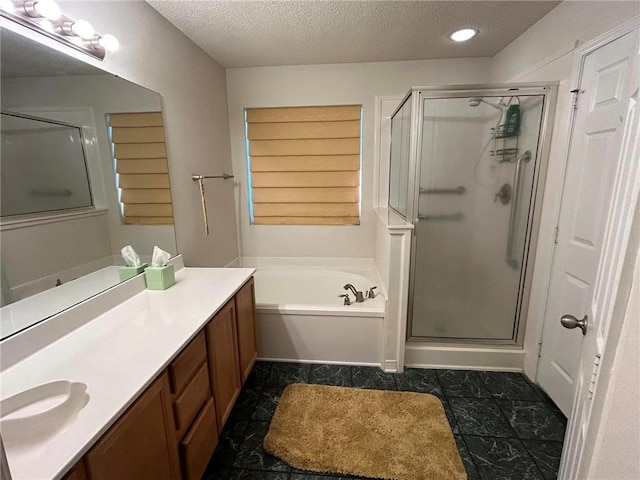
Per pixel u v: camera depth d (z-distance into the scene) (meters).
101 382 0.91
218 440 1.52
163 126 1.90
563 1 1.73
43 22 1.10
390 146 2.89
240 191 3.13
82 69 1.31
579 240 1.62
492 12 1.88
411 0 1.74
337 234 3.15
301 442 1.58
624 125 0.74
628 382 0.55
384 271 2.36
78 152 1.30
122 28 1.55
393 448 1.54
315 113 2.91
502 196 2.04
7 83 1.01
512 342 2.20
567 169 1.72
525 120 1.92
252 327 2.02
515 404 1.86
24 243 1.07
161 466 1.01
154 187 1.81
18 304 1.04
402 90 2.79
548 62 1.88
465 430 1.68
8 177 1.02
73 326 1.22
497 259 2.13
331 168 3.01
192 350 1.21
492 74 2.66
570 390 1.70
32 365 0.99
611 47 1.39
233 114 2.96
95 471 0.73
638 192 0.54
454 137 2.00
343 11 1.85
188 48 2.19
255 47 2.37
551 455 1.53
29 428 0.77
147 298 1.55
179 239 2.09
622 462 0.55
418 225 2.13
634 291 0.54
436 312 2.23
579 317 1.62
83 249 1.32
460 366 2.22
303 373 2.18
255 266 3.27
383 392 1.96
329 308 2.22
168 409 1.04
